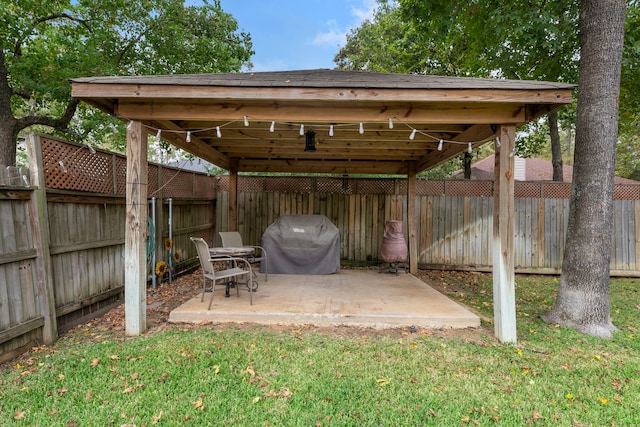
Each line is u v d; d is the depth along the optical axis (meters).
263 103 3.26
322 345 3.06
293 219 6.27
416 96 2.97
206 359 2.73
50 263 3.14
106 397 2.20
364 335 3.35
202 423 1.96
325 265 6.07
